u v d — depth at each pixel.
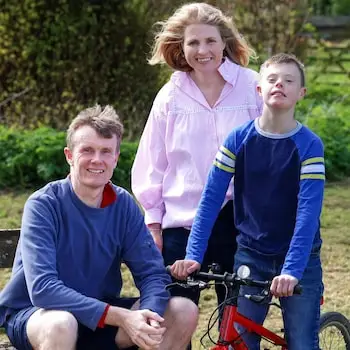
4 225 8.10
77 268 3.98
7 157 9.63
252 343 4.22
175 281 4.35
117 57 10.88
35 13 10.61
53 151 9.60
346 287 6.71
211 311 6.14
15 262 4.05
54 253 3.91
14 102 10.91
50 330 3.71
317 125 10.69
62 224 3.96
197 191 4.41
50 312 3.80
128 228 4.09
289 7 12.96
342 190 9.70
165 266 4.50
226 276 3.85
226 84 4.43
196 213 4.20
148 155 4.54
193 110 4.43
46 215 3.93
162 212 4.54
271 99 3.98
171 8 10.94
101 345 3.98
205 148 4.40
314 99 13.36
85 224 3.97
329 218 8.53
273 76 4.00
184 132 4.43
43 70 10.81
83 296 3.81
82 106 10.92
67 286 3.97
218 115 4.41
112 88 10.94
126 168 9.55
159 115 4.49
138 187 4.56
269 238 4.11
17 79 10.88
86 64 10.78
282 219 4.08
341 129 10.70
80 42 10.72
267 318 5.93
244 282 3.82
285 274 3.85
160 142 4.51
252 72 4.51
